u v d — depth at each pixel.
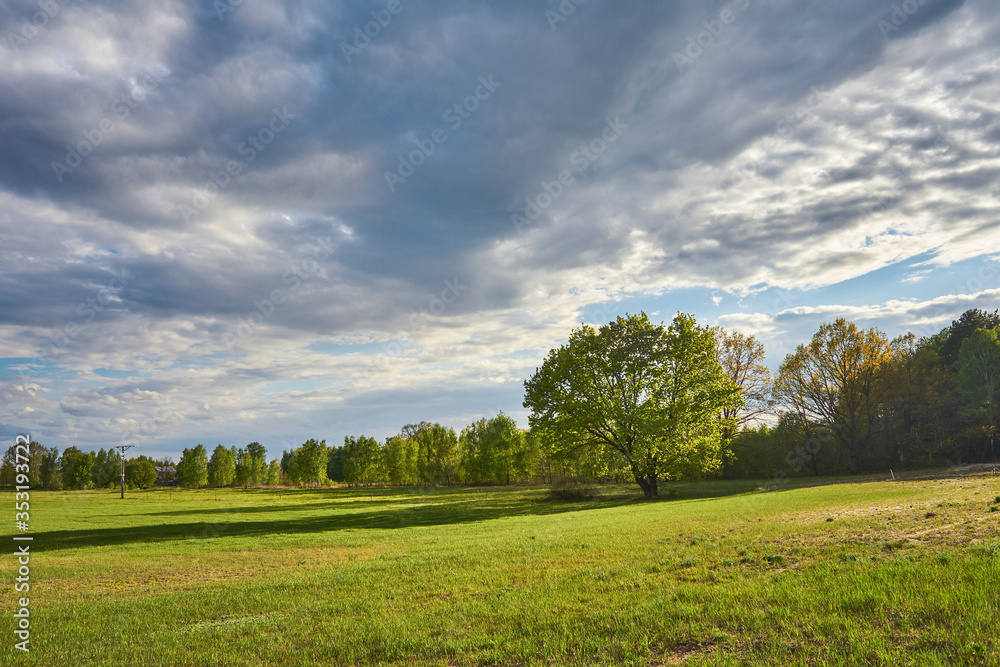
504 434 78.38
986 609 5.88
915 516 12.67
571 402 42.97
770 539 12.13
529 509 35.66
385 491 80.00
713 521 17.78
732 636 6.36
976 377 49.94
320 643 7.66
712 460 43.53
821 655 5.50
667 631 6.70
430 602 9.56
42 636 8.90
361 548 19.17
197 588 12.98
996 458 50.56
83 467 106.00
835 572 8.37
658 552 12.27
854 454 53.38
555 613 8.02
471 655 6.72
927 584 6.94
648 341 43.03
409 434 120.06
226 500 63.44
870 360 53.25
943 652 5.15
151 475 111.06
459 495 58.28
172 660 7.42
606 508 32.44
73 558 19.19
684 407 41.38
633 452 40.72
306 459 108.56
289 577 13.44
